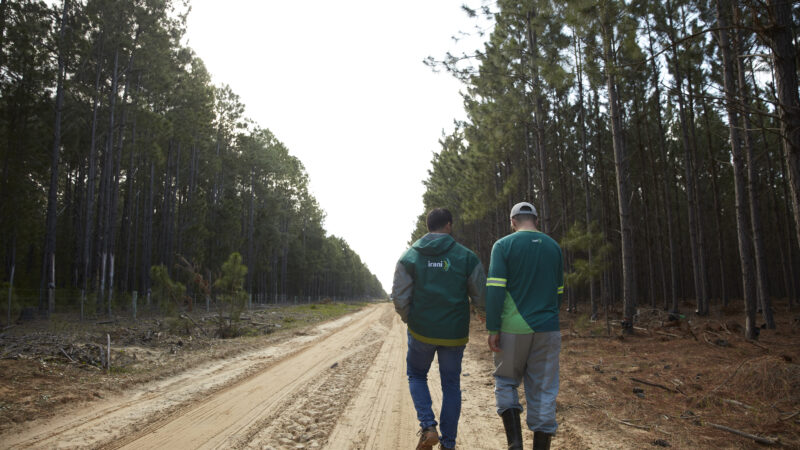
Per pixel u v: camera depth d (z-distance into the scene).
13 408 4.26
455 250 3.22
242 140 47.53
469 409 5.00
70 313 17.08
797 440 3.60
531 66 11.67
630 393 5.38
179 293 14.49
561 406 4.91
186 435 3.80
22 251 27.16
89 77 24.52
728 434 3.85
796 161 4.62
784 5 4.71
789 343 8.02
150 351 8.65
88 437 3.67
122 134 24.50
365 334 14.85
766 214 25.61
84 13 22.56
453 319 3.10
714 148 20.45
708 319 13.93
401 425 4.25
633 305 10.65
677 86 14.30
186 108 32.03
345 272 111.44
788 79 4.66
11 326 12.73
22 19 20.83
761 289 10.77
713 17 11.72
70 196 33.22
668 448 3.56
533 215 3.25
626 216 10.91
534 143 20.41
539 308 2.86
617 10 9.28
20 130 22.00
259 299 51.66
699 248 15.77
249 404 4.97
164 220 34.47
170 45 25.28
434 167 27.78
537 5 10.77
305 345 11.25
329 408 4.86
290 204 63.59
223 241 40.34
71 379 5.74
